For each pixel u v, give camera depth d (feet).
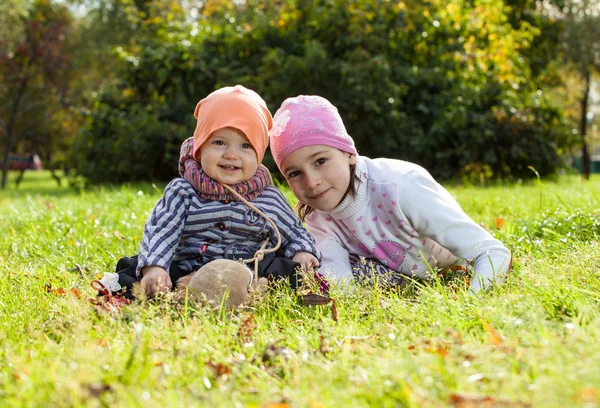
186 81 42.75
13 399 5.50
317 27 40.52
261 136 10.27
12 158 80.59
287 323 8.04
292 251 10.53
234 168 10.12
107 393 5.38
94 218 17.71
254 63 41.42
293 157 10.69
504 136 41.91
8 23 69.10
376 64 37.19
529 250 11.71
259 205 10.52
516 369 5.77
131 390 5.47
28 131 75.56
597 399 4.59
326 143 10.58
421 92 40.68
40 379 5.76
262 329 7.71
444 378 5.44
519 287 9.14
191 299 8.71
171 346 6.77
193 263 10.12
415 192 10.69
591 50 83.20
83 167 43.93
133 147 40.55
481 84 43.65
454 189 30.45
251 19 44.50
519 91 48.11
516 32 53.31
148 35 52.44
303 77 37.76
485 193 25.25
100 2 94.99
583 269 9.44
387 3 40.68
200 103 10.50
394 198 10.73
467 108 41.93
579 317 6.98
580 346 5.85
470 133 40.68
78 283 10.52
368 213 11.13
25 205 24.81
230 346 7.11
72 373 5.89
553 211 14.97
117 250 13.71
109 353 6.57
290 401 5.40
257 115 10.21
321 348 6.75
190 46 42.50
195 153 10.28
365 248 11.39
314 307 8.79
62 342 7.26
